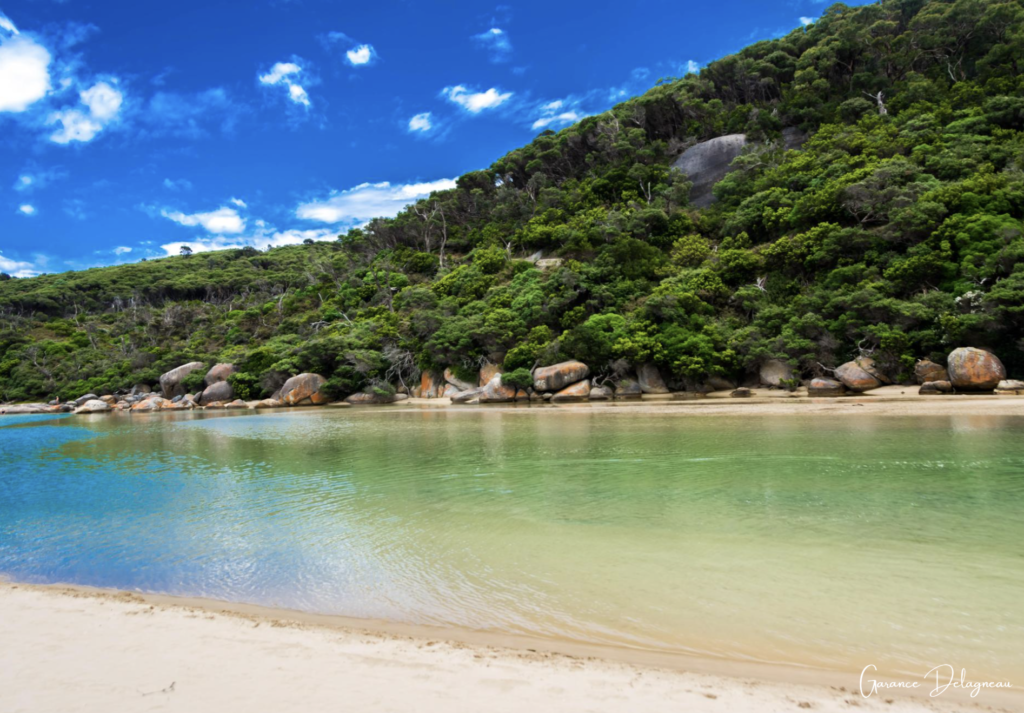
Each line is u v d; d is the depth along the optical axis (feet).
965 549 30.94
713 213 233.55
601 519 39.75
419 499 48.14
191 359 245.45
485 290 220.64
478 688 17.42
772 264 173.68
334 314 252.62
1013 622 22.54
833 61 275.39
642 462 60.13
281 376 210.59
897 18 286.46
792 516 38.32
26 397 260.62
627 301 182.19
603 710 16.01
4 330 324.80
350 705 16.34
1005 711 16.02
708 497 44.50
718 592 26.48
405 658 19.98
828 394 129.08
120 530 41.96
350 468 64.75
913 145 192.95
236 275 459.32
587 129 311.47
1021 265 115.85
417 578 29.91
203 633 22.85
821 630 22.34
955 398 104.42
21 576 32.86
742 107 292.81
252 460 74.08
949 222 136.46
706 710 16.03
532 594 27.12
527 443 78.13
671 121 319.88
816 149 219.00
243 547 36.70
